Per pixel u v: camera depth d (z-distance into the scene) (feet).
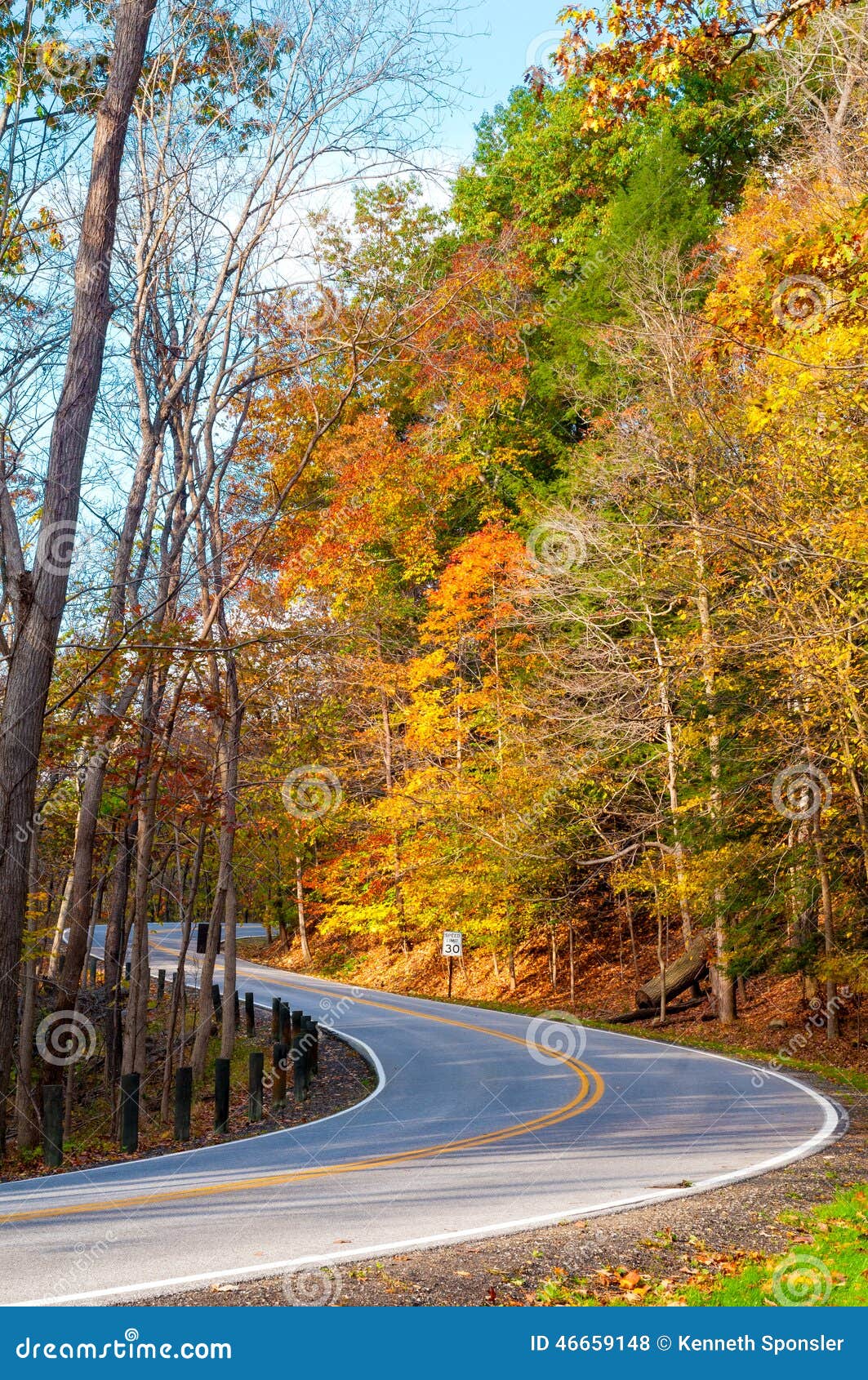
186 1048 81.82
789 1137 40.86
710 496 71.56
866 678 56.65
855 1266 24.36
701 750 80.12
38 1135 54.80
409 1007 102.06
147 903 59.00
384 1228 27.37
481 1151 38.65
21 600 43.11
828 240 35.88
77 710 54.13
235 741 62.28
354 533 67.05
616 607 90.43
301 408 59.47
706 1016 90.22
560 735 97.19
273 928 195.83
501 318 74.49
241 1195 32.12
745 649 63.21
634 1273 23.79
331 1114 51.34
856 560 51.83
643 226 105.60
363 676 87.15
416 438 90.74
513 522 113.80
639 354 85.92
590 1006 102.37
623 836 98.78
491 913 109.40
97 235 44.09
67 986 54.75
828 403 56.54
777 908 76.18
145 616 48.98
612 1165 35.70
